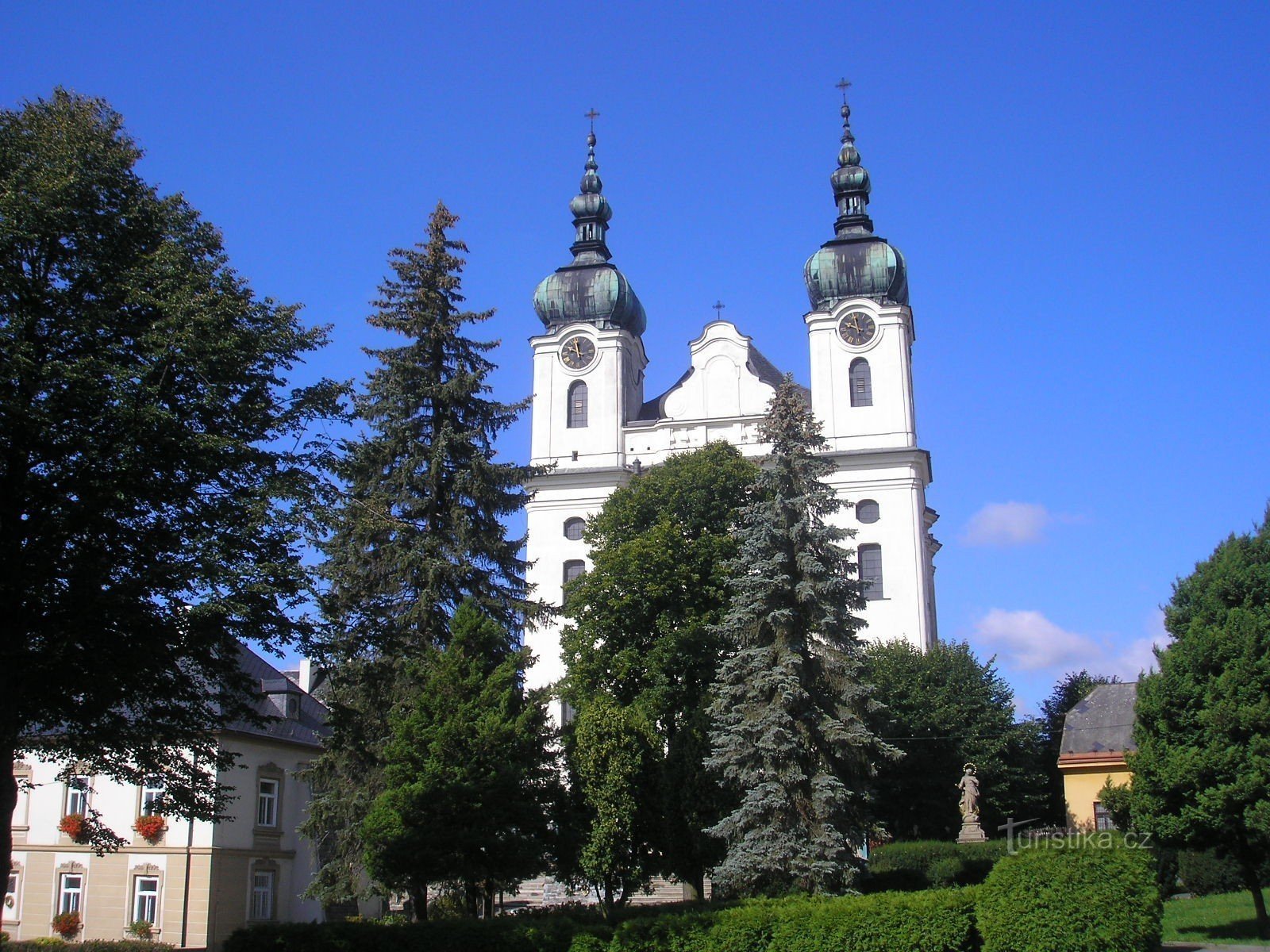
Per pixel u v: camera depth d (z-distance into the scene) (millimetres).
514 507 33656
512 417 34156
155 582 21234
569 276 67938
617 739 31062
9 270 21281
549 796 30562
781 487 31062
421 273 33844
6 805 20688
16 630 21250
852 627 30672
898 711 49094
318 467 24656
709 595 38594
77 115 23375
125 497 21359
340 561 31297
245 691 24281
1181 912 33812
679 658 37281
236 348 22375
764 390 65562
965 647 53188
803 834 27703
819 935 21797
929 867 36531
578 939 22344
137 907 40594
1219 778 28859
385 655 28156
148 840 40906
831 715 29234
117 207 23156
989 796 49531
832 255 65688
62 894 41312
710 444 43719
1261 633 29422
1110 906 20922
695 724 32844
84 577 21250
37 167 22000
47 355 21625
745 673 29688
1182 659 30281
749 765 28609
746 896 27234
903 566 60250
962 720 49312
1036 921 21016
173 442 21391
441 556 31562
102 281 22297
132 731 22906
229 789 24422
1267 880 38500
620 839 30484
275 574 21844
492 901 29531
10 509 21203
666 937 22234
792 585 29891
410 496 32375
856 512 61562
